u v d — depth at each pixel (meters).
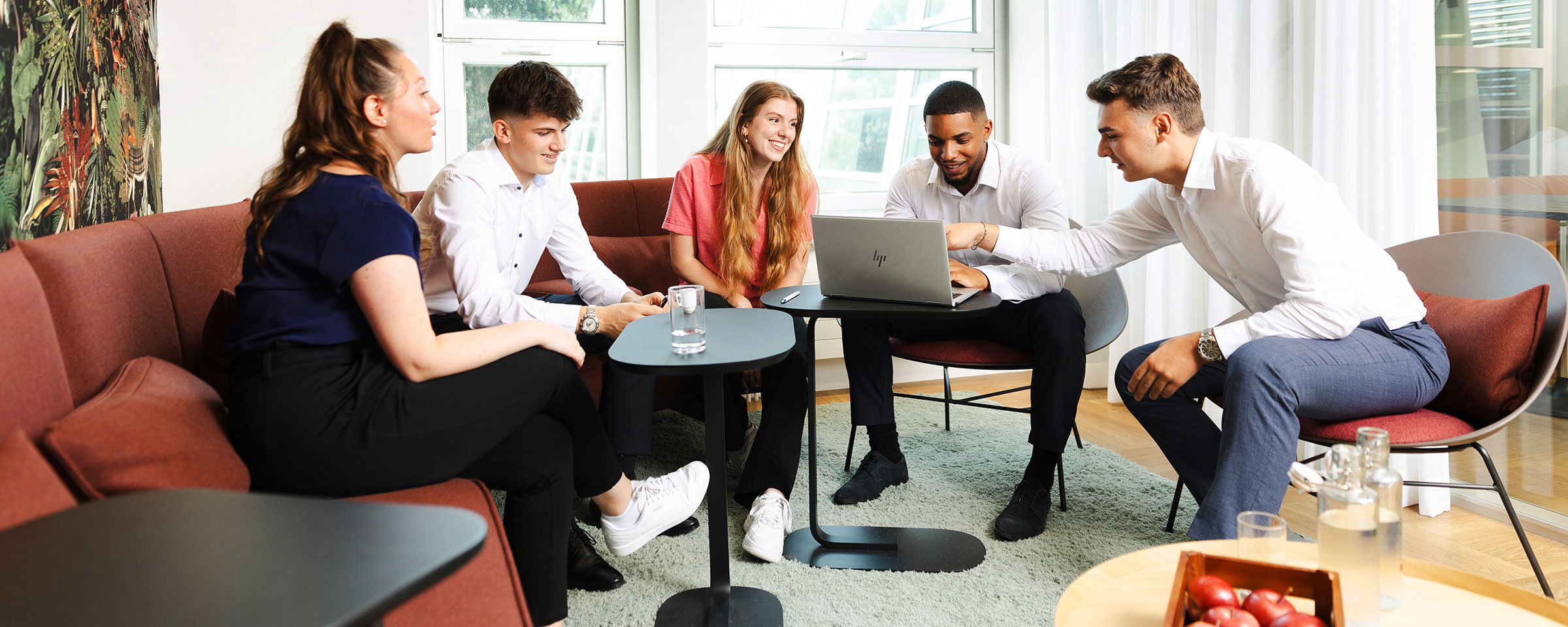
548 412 1.60
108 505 0.81
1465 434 1.60
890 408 2.40
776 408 2.10
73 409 1.14
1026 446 2.82
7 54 1.27
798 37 3.70
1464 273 1.85
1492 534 2.16
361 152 1.38
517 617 1.22
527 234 2.13
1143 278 3.35
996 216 2.49
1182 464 2.03
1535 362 1.64
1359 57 2.29
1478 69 2.25
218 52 2.62
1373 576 0.95
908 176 2.64
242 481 1.18
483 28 3.38
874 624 1.69
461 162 1.96
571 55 3.48
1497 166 2.22
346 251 1.28
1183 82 1.85
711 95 3.69
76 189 1.55
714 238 2.53
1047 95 3.67
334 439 1.27
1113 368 3.41
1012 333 2.33
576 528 1.93
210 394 1.35
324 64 1.40
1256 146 1.85
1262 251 1.88
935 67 3.88
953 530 2.13
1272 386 1.64
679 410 2.59
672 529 2.14
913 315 1.87
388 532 0.72
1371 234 2.27
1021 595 1.79
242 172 2.67
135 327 1.37
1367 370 1.66
